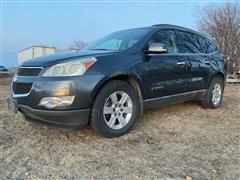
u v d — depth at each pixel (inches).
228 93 355.6
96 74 126.5
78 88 120.9
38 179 96.0
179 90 174.9
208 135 149.4
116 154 118.3
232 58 743.7
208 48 215.8
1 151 120.3
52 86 118.9
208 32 796.6
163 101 164.6
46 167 105.3
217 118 188.5
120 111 140.9
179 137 144.3
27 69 131.6
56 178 97.0
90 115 129.1
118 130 139.6
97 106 129.3
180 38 186.1
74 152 119.6
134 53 147.3
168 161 112.9
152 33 164.7
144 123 167.3
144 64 148.5
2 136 140.7
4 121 171.5
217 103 219.9
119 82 138.1
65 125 123.6
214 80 214.5
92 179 96.6
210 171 104.9
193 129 159.8
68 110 120.0
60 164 108.0
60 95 118.4
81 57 128.7
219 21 787.4
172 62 166.7
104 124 133.3
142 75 147.1
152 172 102.3
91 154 117.8
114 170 103.3
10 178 96.6
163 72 159.9
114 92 136.3
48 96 119.1
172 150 125.3
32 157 114.3
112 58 136.5
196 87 192.5
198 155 120.3
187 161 113.5
